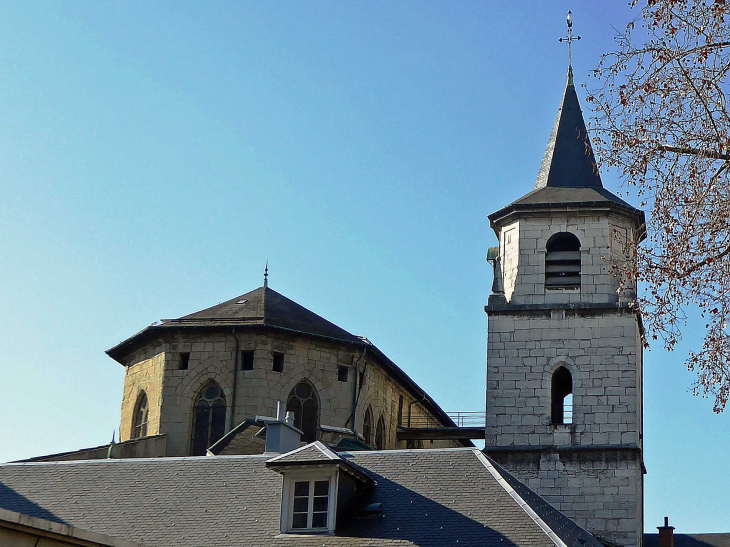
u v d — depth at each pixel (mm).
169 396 50000
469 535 29312
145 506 33219
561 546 28562
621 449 48844
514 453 49500
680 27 24406
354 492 31703
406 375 56062
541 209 52250
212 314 51750
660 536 58969
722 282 24656
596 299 51031
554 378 51219
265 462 34094
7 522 23641
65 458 45156
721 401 25141
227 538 30812
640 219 52125
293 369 50438
